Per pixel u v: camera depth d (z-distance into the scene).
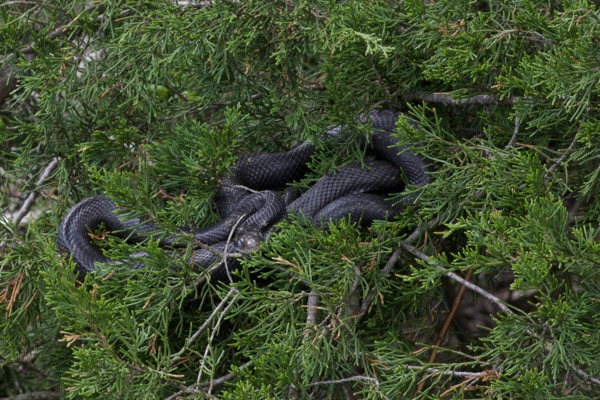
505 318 6.25
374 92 8.28
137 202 6.82
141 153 8.42
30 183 9.52
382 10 7.79
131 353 6.34
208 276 7.05
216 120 9.53
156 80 8.33
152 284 7.11
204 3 8.43
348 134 8.23
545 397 6.10
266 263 6.84
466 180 7.25
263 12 7.62
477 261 6.32
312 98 8.30
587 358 6.20
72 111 9.20
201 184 7.32
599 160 7.47
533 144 7.70
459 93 7.28
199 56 8.11
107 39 8.80
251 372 6.95
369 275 7.25
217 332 7.43
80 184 9.13
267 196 8.06
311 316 7.04
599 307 6.59
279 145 8.98
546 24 7.02
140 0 8.26
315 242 7.25
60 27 9.02
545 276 5.87
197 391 6.55
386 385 6.79
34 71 8.72
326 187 8.20
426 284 6.50
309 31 7.45
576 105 6.93
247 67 8.12
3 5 8.91
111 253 7.41
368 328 8.01
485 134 7.79
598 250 5.90
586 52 6.59
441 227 7.90
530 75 6.94
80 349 6.09
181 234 6.98
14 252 7.70
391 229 7.41
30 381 10.68
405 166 8.21
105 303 6.29
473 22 7.34
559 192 7.41
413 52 8.05
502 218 6.34
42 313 8.41
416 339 9.66
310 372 6.61
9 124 10.61
